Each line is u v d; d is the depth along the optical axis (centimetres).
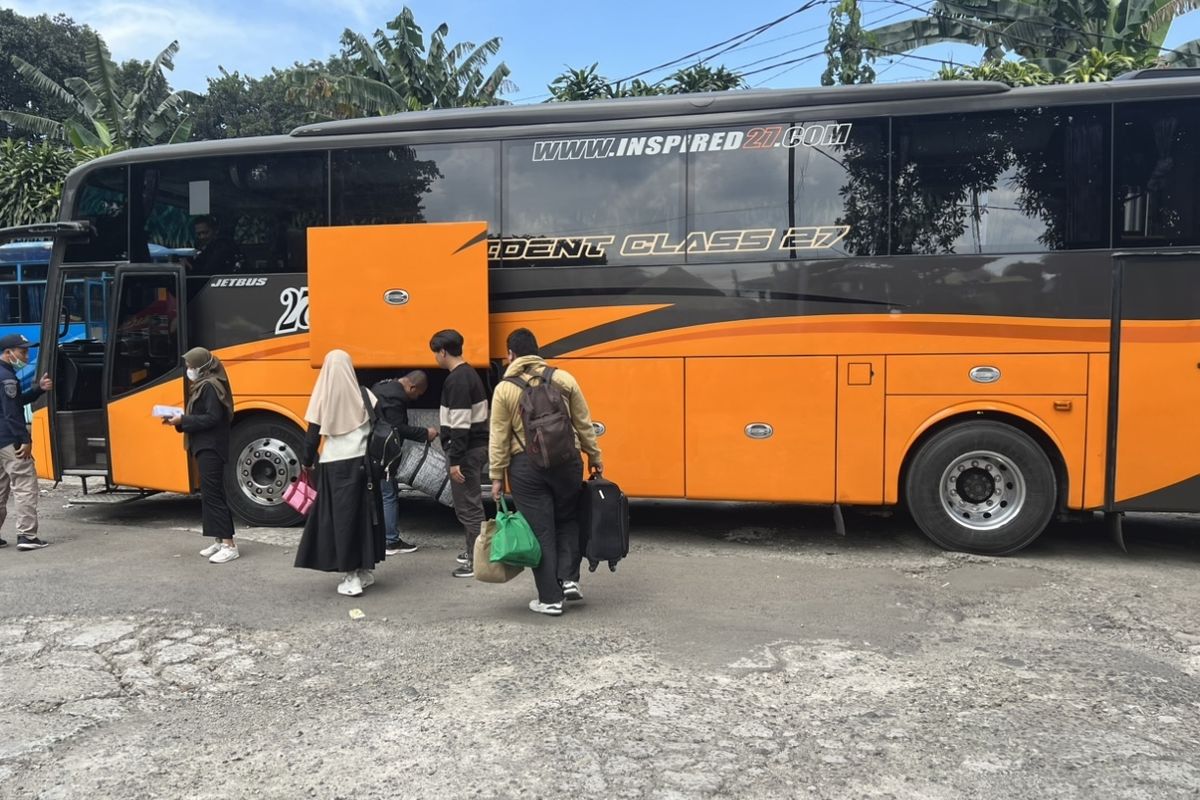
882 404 655
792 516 826
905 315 648
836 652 461
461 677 431
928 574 615
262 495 777
